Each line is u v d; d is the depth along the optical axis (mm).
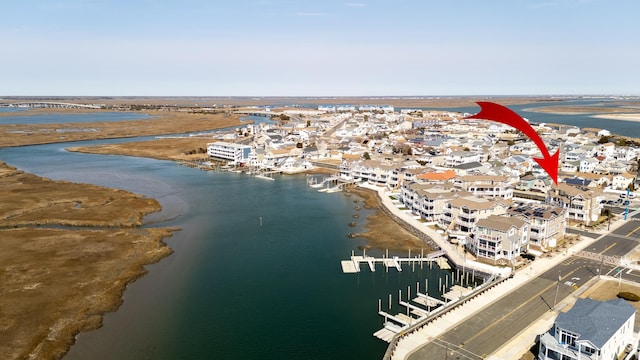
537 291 84062
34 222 130625
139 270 98125
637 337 63406
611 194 154500
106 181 193250
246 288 89750
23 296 85000
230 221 135750
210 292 88000
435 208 130625
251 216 141375
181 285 91250
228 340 71375
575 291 83812
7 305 81500
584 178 159875
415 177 159000
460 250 106438
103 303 82938
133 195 164375
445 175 157375
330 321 76562
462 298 80750
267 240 118562
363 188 181000
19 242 112938
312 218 139250
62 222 131125
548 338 60969
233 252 109812
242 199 163875
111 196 162000
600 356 55281
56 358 66562
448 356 64125
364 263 102625
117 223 131000
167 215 142000
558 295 82188
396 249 111500
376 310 80125
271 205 155375
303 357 66562
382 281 92438
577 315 60750
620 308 62531
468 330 71000
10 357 66312
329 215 142750
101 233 121750
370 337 71438
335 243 116000
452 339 68500
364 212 146625
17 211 140500
